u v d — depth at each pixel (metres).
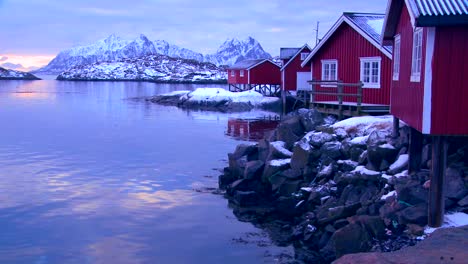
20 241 11.66
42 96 71.81
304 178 15.22
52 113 44.31
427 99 9.52
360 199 12.38
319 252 10.80
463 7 9.26
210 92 54.78
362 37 23.36
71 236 12.02
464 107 9.41
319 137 16.05
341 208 11.50
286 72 45.91
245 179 16.05
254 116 42.81
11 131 31.44
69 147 25.09
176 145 26.02
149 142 27.03
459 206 10.26
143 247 11.35
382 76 22.23
